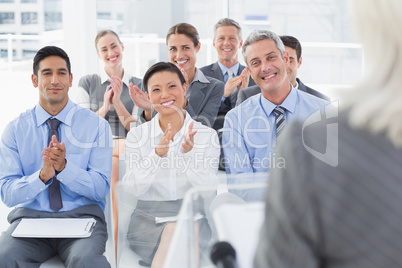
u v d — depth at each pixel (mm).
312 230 603
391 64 602
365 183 587
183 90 2359
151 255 1225
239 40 3512
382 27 601
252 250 817
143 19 4254
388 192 581
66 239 2248
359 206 587
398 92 596
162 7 4254
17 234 2191
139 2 4234
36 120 2494
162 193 1194
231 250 821
